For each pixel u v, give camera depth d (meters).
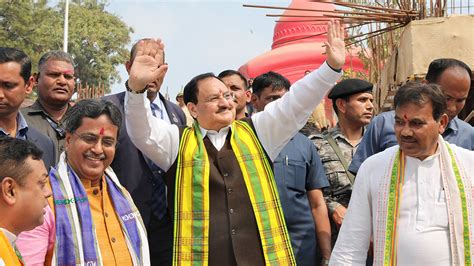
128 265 4.08
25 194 3.24
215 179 4.47
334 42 4.55
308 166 5.42
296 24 17.50
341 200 5.59
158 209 4.98
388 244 4.18
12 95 4.68
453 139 4.91
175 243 4.39
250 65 16.86
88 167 4.06
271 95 5.88
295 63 16.62
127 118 4.44
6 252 3.03
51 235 3.86
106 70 41.81
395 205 4.21
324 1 8.92
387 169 4.30
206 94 4.62
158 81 5.32
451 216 4.12
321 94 4.56
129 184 4.91
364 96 5.75
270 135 4.64
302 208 5.30
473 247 4.12
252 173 4.51
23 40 36.00
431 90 4.13
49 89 5.58
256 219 4.41
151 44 4.48
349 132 5.82
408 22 8.99
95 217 4.07
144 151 4.53
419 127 4.12
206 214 4.39
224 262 4.36
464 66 4.85
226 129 4.65
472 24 8.00
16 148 3.24
